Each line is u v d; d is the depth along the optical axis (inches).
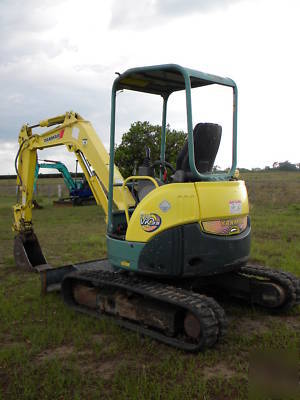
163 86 226.7
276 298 209.2
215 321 167.5
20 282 279.6
